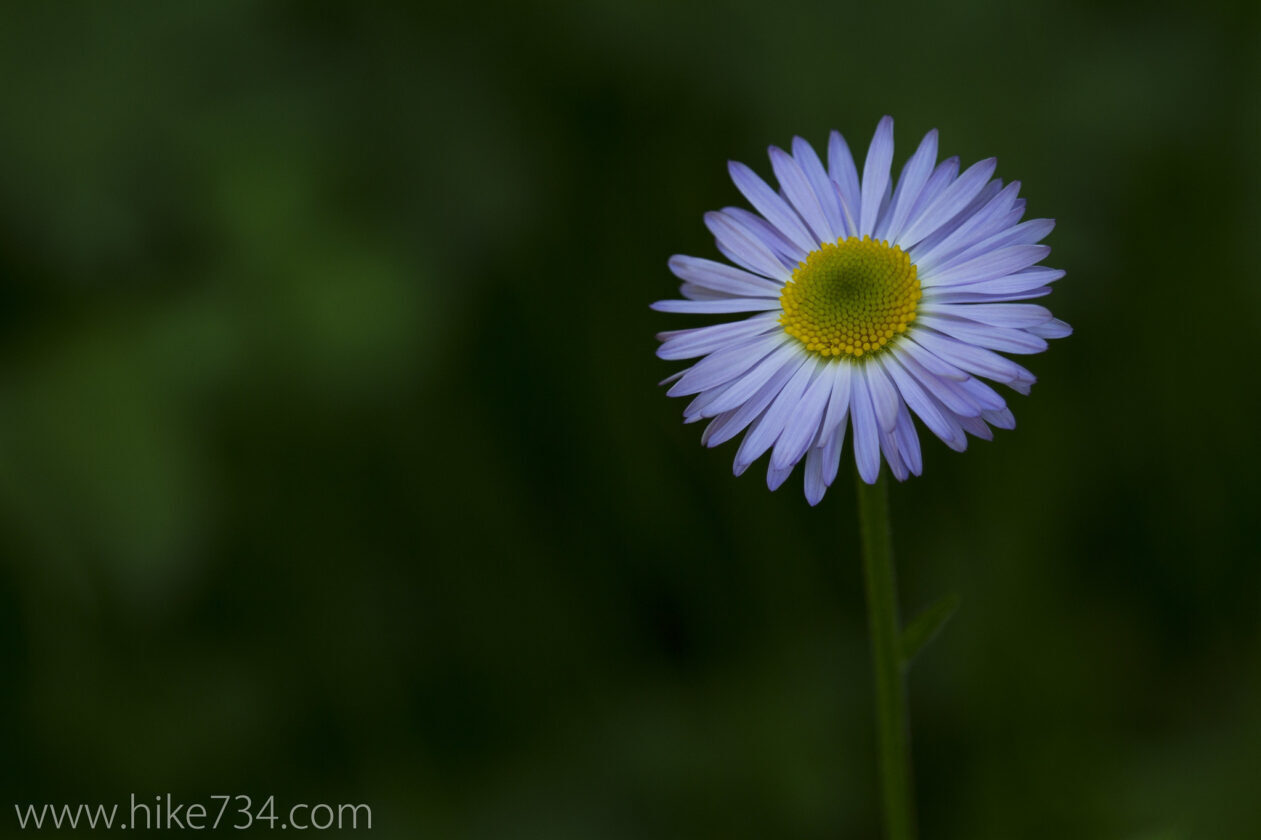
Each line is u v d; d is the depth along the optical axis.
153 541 0.43
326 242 0.44
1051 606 0.45
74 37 0.44
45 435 0.43
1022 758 0.44
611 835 0.45
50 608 0.45
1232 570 0.45
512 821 0.45
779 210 0.39
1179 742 0.44
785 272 0.39
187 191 0.44
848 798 0.45
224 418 0.45
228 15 0.44
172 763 0.45
